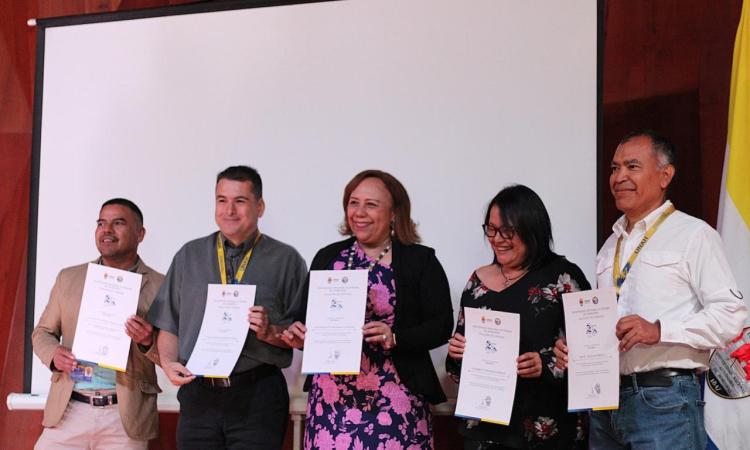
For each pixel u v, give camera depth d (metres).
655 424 2.43
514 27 3.29
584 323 2.46
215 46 3.56
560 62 3.23
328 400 2.70
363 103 3.39
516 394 2.55
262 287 2.95
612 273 2.65
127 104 3.61
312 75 3.45
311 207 3.39
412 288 2.72
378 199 2.78
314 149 3.42
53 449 3.11
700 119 3.51
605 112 3.61
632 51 3.61
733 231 2.86
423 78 3.35
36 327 3.27
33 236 3.60
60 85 3.67
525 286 2.61
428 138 3.31
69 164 3.62
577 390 2.43
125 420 3.10
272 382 2.87
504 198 2.66
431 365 2.75
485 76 3.29
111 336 2.94
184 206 3.51
